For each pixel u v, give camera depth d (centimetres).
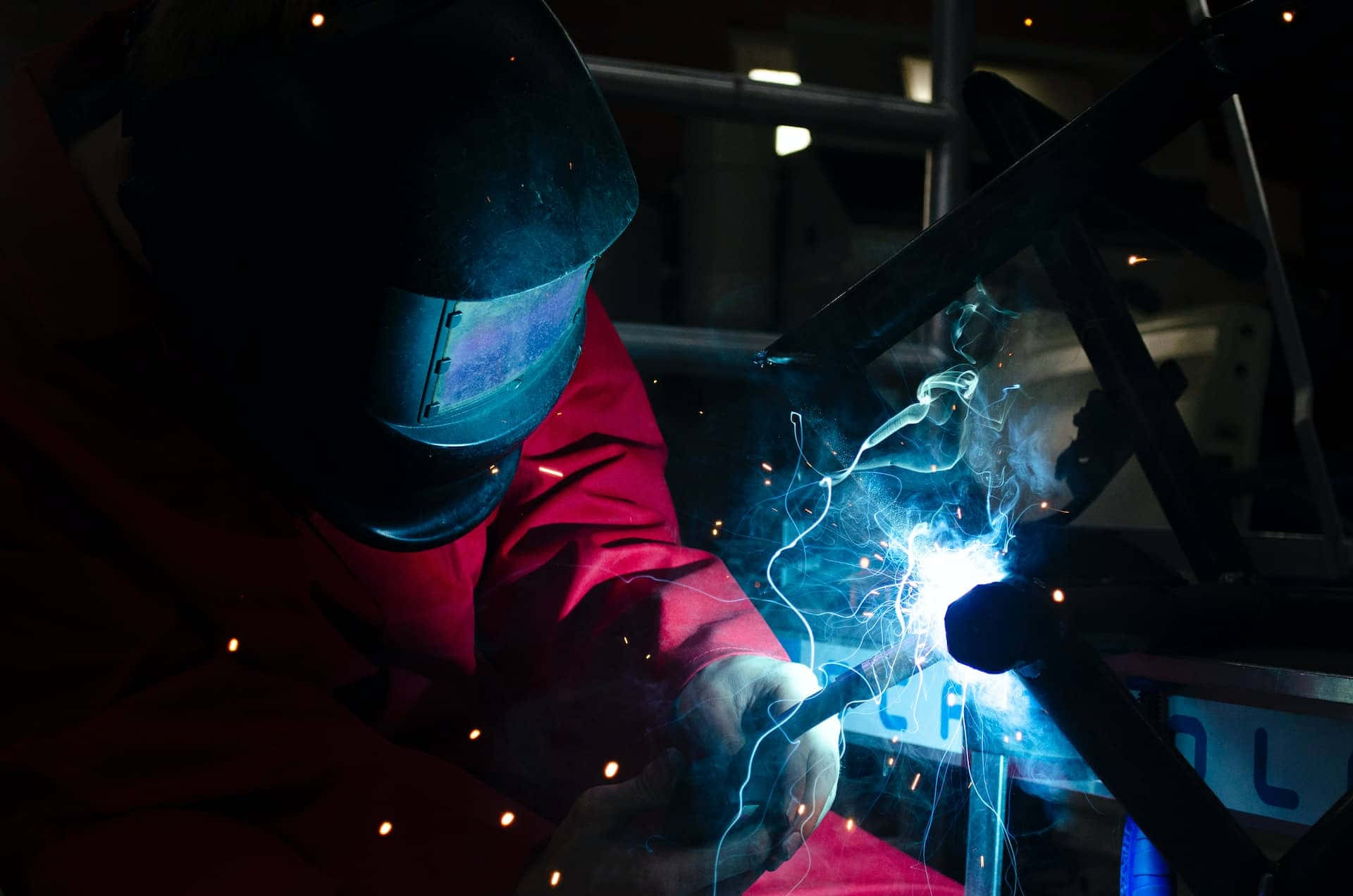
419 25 86
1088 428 141
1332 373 255
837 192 259
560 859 87
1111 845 146
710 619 114
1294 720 80
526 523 128
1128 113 92
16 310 96
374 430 87
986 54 376
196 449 98
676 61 367
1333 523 178
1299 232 319
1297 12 88
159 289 89
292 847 89
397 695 118
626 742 119
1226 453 230
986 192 95
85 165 99
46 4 173
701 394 202
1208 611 89
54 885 81
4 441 93
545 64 89
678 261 282
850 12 373
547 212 84
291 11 86
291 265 83
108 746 86
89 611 91
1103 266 121
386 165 81
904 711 113
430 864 87
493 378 90
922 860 153
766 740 89
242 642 98
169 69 87
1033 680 64
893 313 99
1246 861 61
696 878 87
